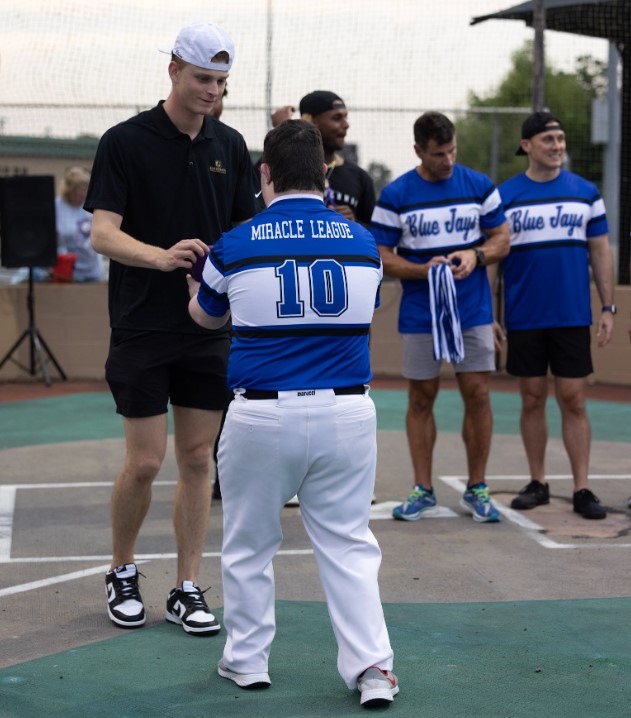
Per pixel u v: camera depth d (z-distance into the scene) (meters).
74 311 11.59
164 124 3.84
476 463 5.64
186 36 3.72
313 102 5.93
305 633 3.89
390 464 7.14
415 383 5.65
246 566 3.34
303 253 3.13
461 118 11.60
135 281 3.85
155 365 3.84
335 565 3.24
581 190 5.78
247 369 3.14
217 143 3.97
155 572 4.71
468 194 5.49
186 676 3.49
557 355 5.78
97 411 9.54
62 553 5.05
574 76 15.07
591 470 6.94
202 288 3.24
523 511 5.86
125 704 3.26
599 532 5.41
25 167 12.45
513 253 5.80
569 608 4.20
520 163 11.65
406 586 4.49
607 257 5.86
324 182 3.27
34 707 3.23
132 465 3.89
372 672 3.20
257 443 3.14
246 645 3.38
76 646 3.78
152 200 3.85
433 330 5.34
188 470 3.97
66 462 7.25
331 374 3.15
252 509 3.25
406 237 5.54
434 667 3.55
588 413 9.33
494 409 9.55
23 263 10.82
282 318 3.10
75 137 11.87
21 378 11.54
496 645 3.77
